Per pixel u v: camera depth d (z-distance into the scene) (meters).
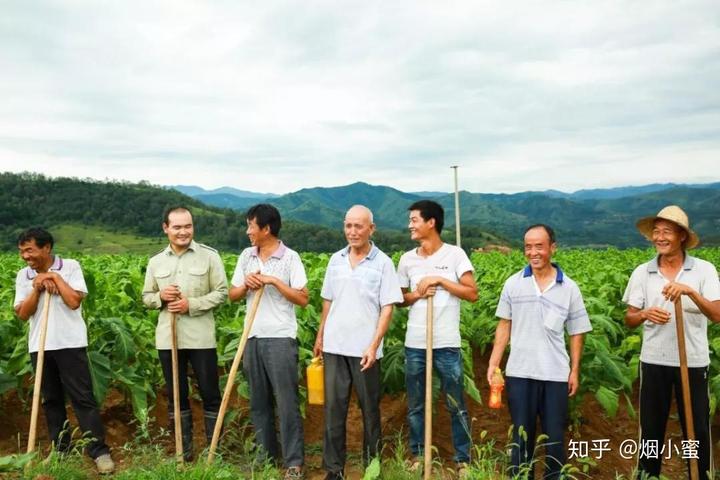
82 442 5.12
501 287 8.10
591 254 20.02
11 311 6.66
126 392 6.47
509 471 4.90
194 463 5.14
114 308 6.78
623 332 7.14
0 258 14.43
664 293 4.34
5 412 6.45
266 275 5.02
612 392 5.67
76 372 5.18
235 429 5.96
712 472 4.61
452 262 5.05
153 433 6.14
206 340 5.29
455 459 5.11
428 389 4.73
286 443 5.07
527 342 4.62
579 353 4.64
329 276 5.08
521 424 4.62
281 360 5.03
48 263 5.12
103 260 13.38
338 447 4.96
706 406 4.54
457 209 30.41
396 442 5.89
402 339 6.39
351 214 4.89
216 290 5.32
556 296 4.58
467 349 6.64
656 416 4.67
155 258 5.36
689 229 4.41
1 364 6.10
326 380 4.96
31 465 4.78
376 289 4.92
